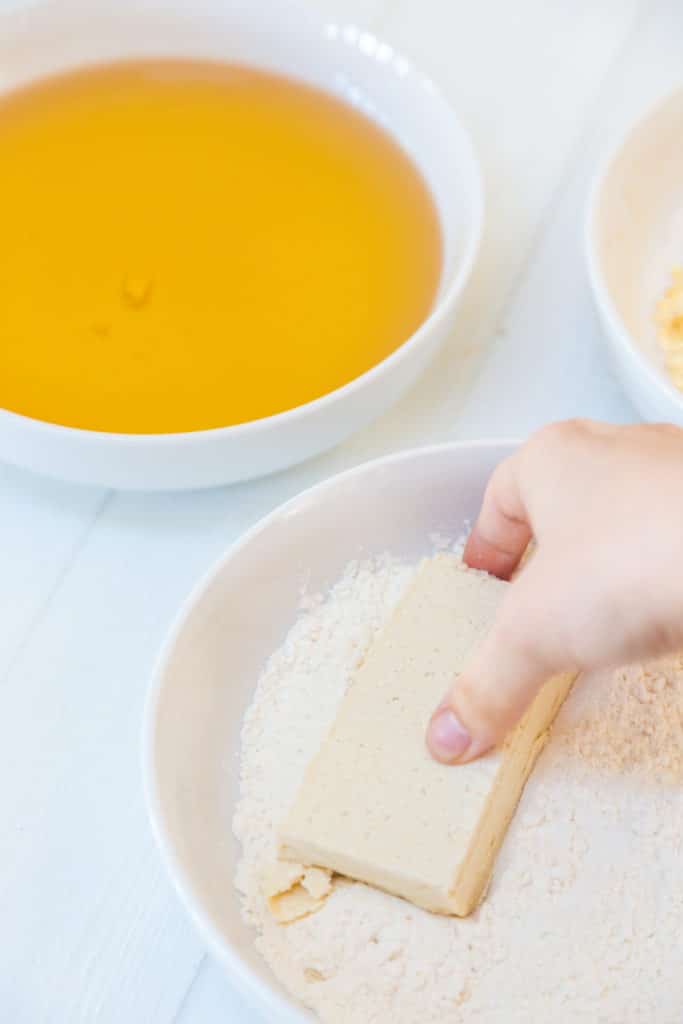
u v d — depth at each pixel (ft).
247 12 2.16
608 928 1.63
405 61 2.11
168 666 1.67
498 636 1.56
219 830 1.68
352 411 1.84
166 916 1.69
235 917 1.62
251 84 2.19
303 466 1.96
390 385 1.85
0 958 1.66
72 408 1.88
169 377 1.92
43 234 2.03
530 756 1.69
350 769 1.64
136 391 1.90
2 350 1.93
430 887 1.59
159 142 2.14
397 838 1.61
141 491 1.91
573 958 1.61
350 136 2.15
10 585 1.87
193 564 1.89
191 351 1.94
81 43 2.18
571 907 1.64
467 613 1.72
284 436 1.82
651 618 1.51
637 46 2.31
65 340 1.94
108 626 1.85
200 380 1.92
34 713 1.79
